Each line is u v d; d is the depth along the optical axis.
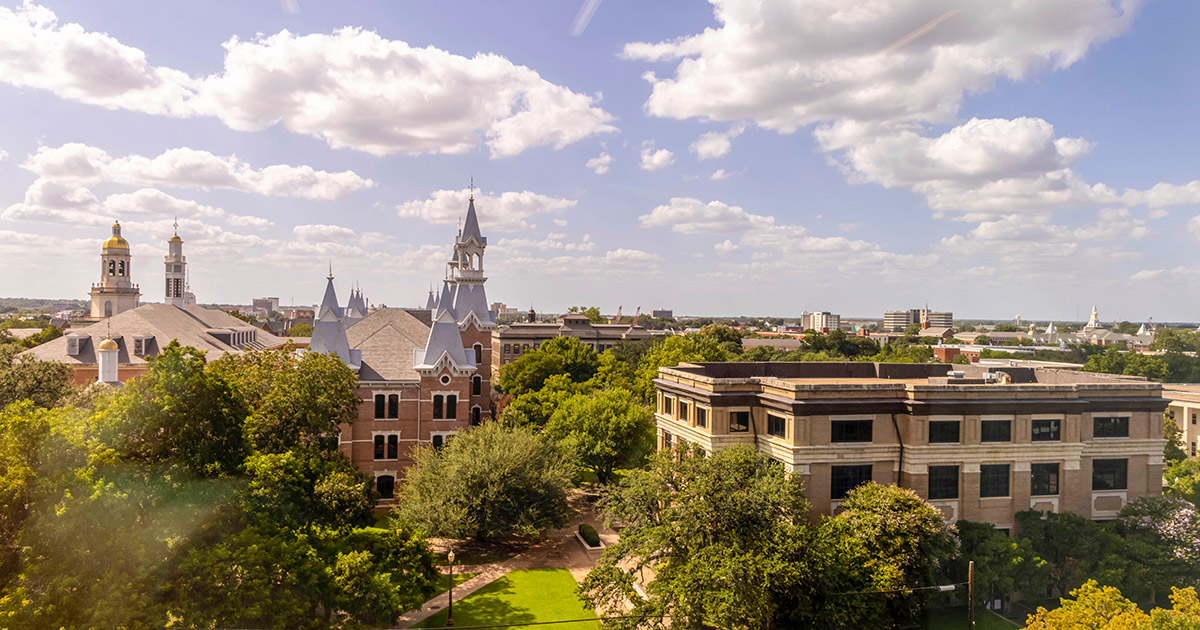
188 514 29.02
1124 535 44.66
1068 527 42.94
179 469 31.22
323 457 45.09
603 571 34.38
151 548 27.25
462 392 64.12
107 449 29.45
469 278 81.00
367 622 34.16
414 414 63.47
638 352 136.88
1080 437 46.78
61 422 31.48
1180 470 57.38
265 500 33.28
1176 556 40.84
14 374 53.16
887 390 45.50
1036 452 45.69
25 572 23.84
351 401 51.50
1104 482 47.91
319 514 37.97
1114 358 112.06
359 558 32.78
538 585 44.81
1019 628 38.66
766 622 32.12
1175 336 126.94
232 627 26.12
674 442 56.38
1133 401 47.88
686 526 33.34
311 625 29.52
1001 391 45.56
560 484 51.59
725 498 33.31
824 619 32.44
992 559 40.38
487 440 52.34
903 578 35.56
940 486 44.84
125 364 69.62
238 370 49.81
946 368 64.56
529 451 51.22
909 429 44.50
